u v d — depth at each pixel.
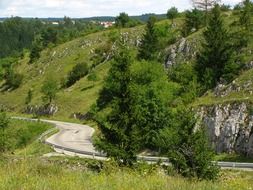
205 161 22.81
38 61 169.00
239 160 41.91
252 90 54.25
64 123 99.88
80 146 58.69
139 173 12.30
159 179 9.98
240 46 76.69
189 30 113.75
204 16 114.12
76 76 132.50
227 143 44.88
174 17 138.38
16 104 139.00
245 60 72.06
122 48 32.97
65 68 150.38
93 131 79.75
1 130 43.47
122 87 31.39
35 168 11.27
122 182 9.56
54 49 169.38
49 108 116.94
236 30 87.94
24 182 9.05
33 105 125.94
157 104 49.34
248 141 42.88
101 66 131.00
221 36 75.19
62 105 114.69
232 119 45.78
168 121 47.97
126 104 30.94
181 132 24.22
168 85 64.44
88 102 109.94
